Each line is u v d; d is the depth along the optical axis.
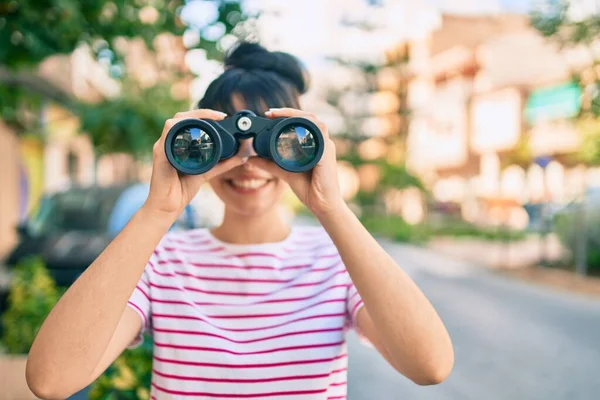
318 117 1.46
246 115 1.48
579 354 6.29
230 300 1.57
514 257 15.46
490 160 27.19
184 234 1.71
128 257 1.32
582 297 9.85
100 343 1.28
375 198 27.50
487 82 27.27
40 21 3.98
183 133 1.39
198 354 1.48
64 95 9.68
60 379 1.26
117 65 4.60
